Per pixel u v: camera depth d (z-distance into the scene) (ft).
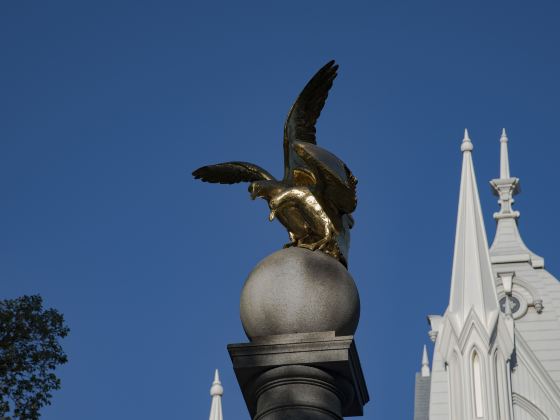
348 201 115.96
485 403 331.57
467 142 373.40
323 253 114.32
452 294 347.77
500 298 383.24
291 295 110.32
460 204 361.30
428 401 389.80
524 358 348.18
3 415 171.12
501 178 418.92
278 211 116.78
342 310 110.63
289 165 119.55
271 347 108.58
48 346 176.86
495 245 400.26
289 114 121.29
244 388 110.63
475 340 338.54
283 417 107.04
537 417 341.21
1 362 173.47
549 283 385.09
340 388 109.19
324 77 121.90
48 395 175.11
